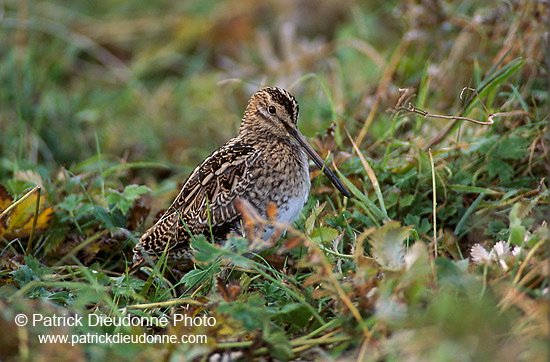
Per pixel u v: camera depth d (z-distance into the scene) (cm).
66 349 652
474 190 971
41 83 1617
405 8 1352
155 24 1861
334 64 1549
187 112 1578
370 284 717
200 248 744
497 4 1266
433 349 601
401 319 649
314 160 1020
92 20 1870
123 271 1020
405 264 705
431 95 1238
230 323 714
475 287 679
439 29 1311
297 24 1830
